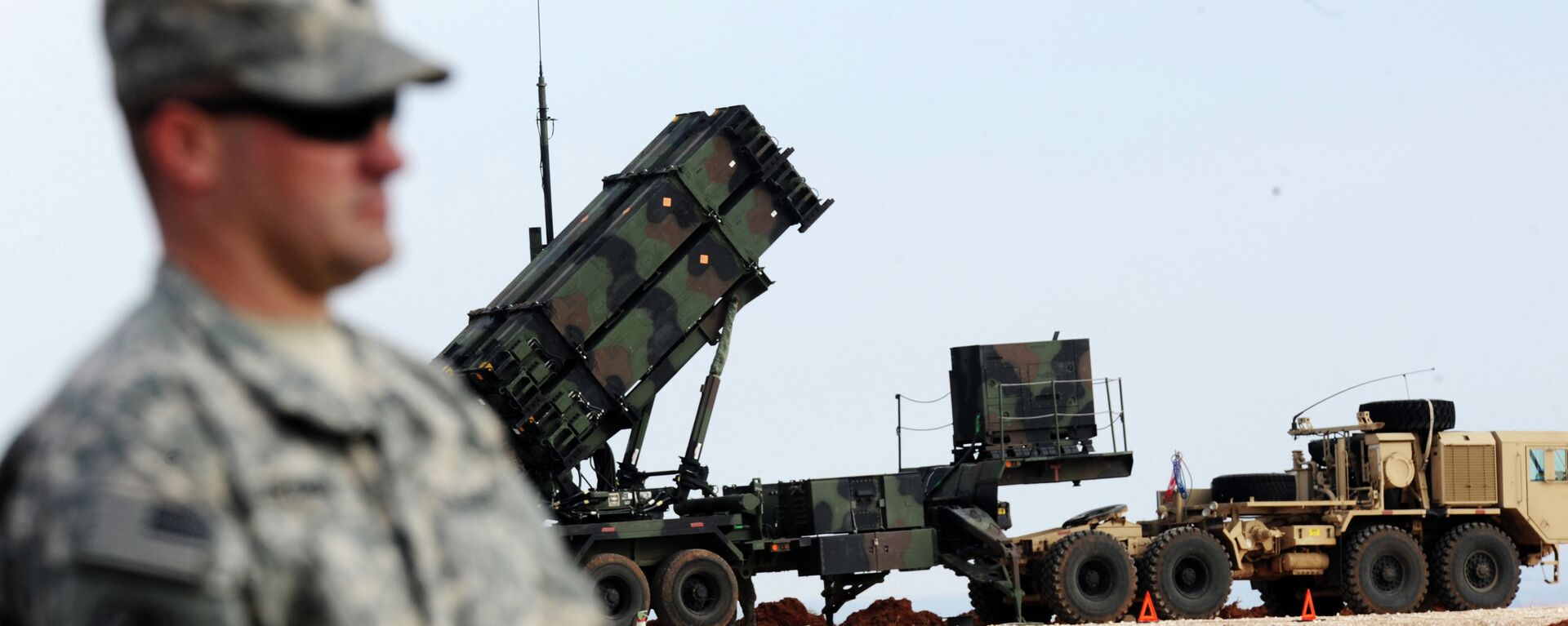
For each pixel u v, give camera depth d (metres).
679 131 64.88
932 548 67.69
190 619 3.96
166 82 4.26
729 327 64.44
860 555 66.31
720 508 66.25
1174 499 75.19
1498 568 73.25
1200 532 70.44
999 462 70.00
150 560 3.88
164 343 4.21
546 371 60.69
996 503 70.19
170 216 4.42
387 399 4.62
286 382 4.30
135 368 4.10
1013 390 71.44
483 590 4.58
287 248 4.40
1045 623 69.44
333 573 4.22
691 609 63.19
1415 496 74.12
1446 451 73.50
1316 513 73.06
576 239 63.06
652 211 62.31
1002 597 72.19
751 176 64.06
